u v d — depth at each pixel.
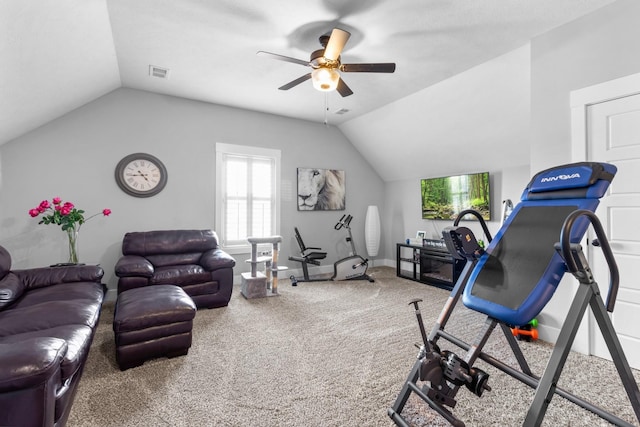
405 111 4.66
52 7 2.07
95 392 1.95
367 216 6.05
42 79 2.78
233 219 4.95
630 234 2.27
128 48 3.07
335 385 2.04
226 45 3.02
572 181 1.58
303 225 5.56
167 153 4.37
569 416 1.75
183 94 4.32
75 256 3.49
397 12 2.49
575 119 2.52
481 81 3.59
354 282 4.98
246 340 2.74
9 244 3.51
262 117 5.10
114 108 4.04
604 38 2.37
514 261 1.60
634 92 2.22
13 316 2.01
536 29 2.70
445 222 5.26
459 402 1.87
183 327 2.42
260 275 4.26
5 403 1.13
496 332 2.93
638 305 2.24
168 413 1.76
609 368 2.27
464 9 2.45
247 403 1.85
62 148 3.75
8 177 3.49
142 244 3.85
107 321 3.20
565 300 2.61
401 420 1.63
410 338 2.79
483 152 4.49
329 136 5.83
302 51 3.13
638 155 2.23
